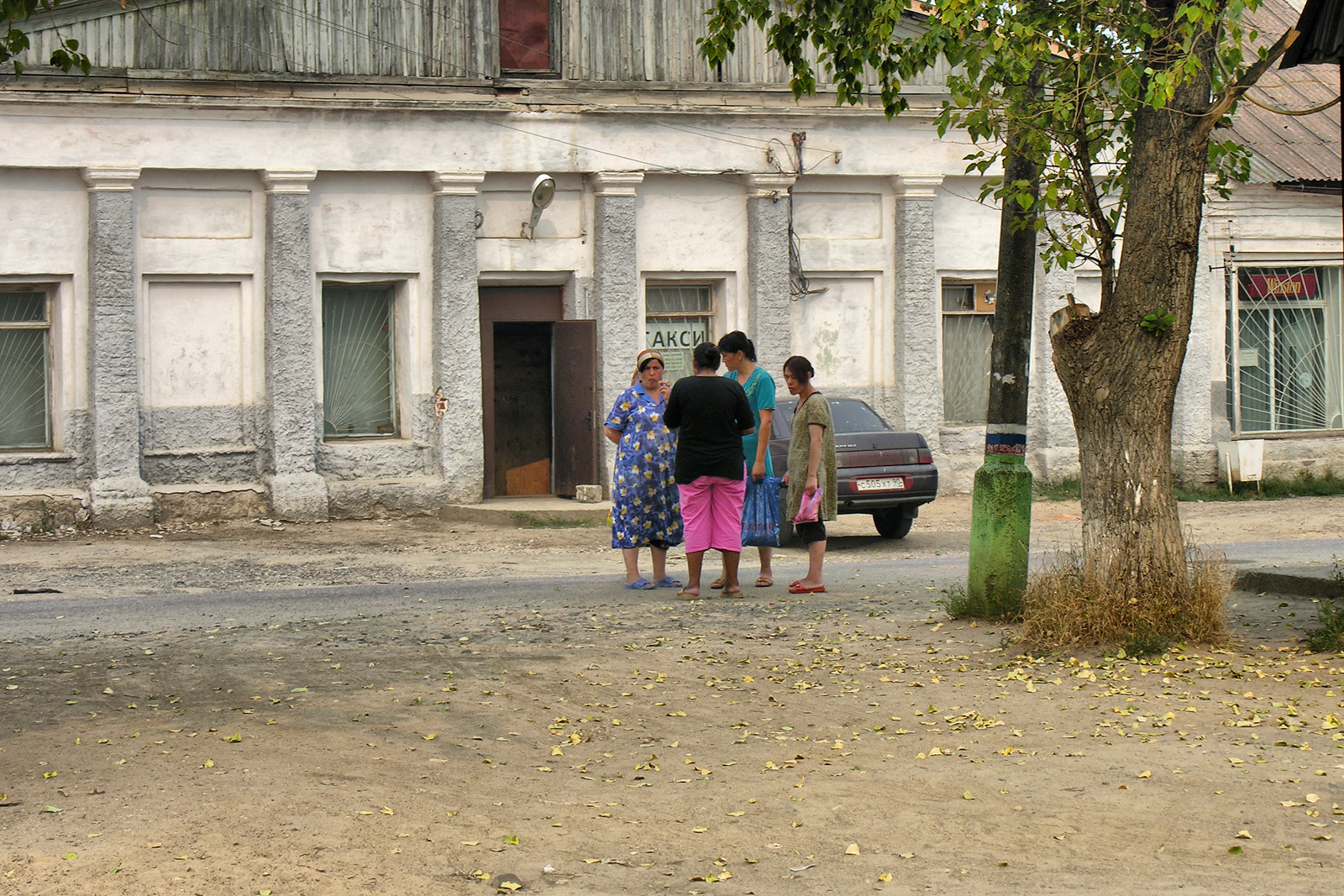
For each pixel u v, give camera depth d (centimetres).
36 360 2194
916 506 2002
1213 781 735
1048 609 1058
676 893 586
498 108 2314
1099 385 1050
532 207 2373
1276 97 2845
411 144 2289
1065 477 2616
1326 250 2758
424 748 804
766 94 2453
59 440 2191
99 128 2136
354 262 2300
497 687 965
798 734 855
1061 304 2603
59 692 937
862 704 925
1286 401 2769
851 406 2069
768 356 2462
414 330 2348
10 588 1579
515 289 2425
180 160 2178
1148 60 1045
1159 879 597
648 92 2400
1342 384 2791
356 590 1491
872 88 2492
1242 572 1390
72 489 2164
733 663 1050
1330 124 2814
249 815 663
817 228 2519
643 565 1752
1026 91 1131
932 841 652
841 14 1268
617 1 2395
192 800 685
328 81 2245
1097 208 1123
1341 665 981
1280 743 800
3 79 2077
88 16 2125
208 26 2189
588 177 2400
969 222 2608
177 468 2231
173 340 2231
